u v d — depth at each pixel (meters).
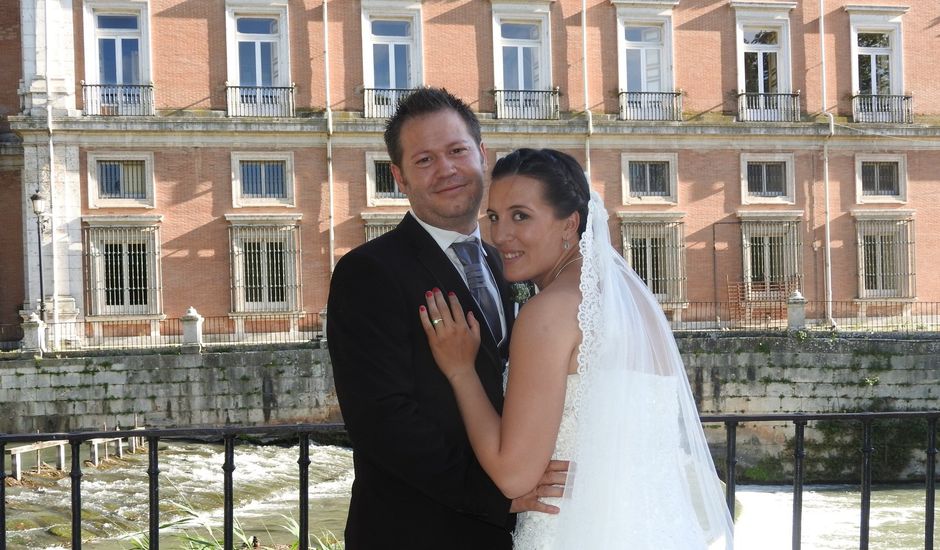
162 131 27.06
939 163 31.92
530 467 2.94
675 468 3.18
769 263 30.89
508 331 3.65
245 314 27.38
